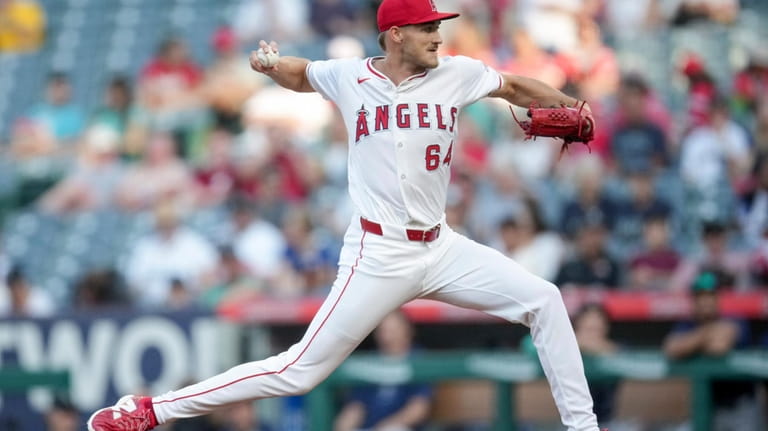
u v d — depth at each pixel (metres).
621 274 33.12
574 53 42.97
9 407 29.77
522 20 44.44
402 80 16.30
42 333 30.31
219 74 46.38
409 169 16.28
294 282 34.16
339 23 48.75
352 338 16.64
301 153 41.22
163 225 37.75
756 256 33.28
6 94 52.28
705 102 39.81
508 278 16.78
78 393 29.98
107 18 54.34
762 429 26.25
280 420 28.67
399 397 27.91
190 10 53.78
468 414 28.02
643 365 26.09
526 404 28.17
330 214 38.28
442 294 17.05
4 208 46.59
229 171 41.25
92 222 42.94
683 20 45.66
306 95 42.94
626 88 39.53
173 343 29.58
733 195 38.34
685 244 37.22
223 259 35.81
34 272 42.34
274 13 48.94
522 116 41.47
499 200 37.28
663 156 39.31
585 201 35.91
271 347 29.31
